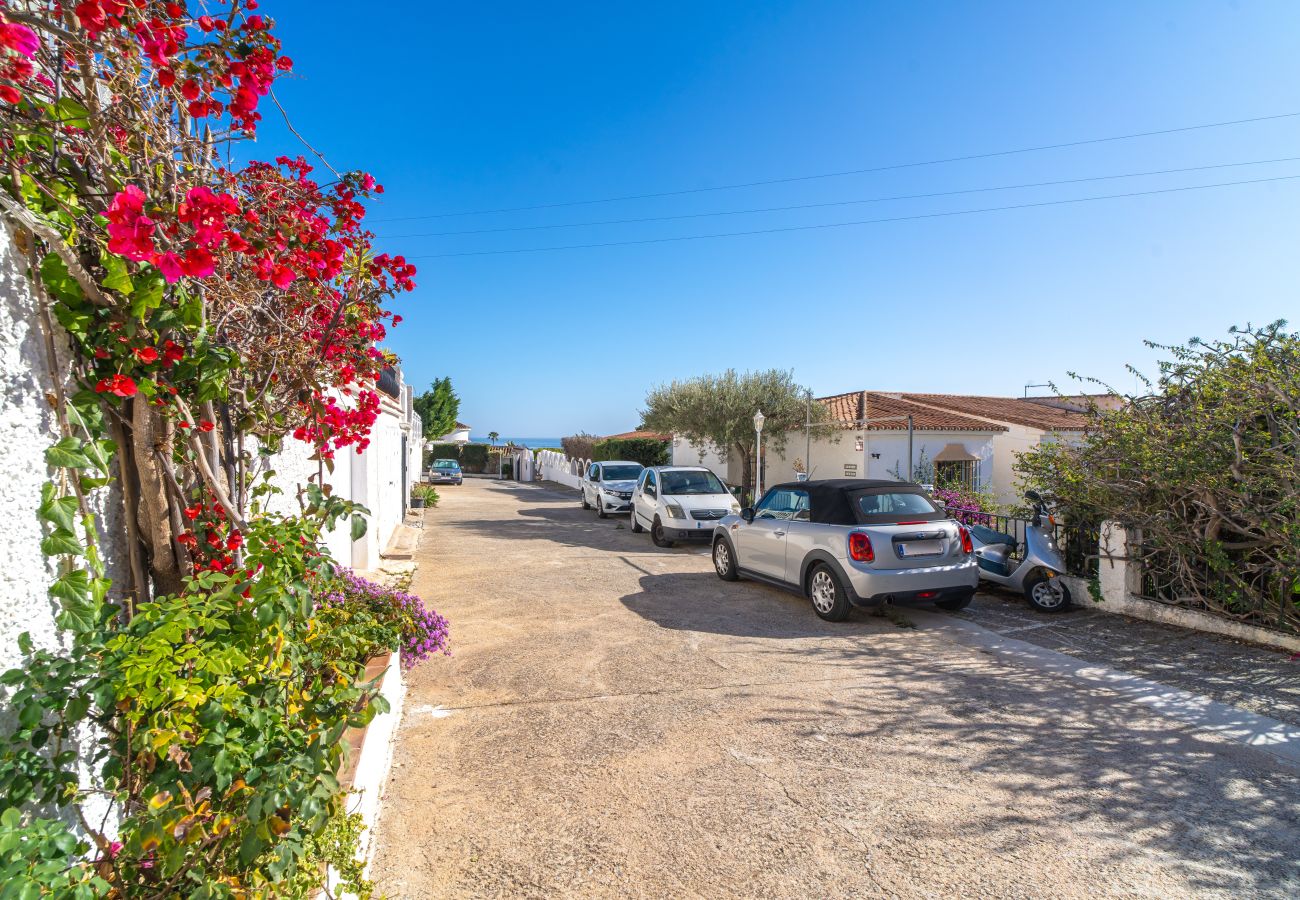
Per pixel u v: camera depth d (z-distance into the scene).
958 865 3.26
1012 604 8.26
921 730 4.74
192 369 2.48
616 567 11.45
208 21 2.48
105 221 2.20
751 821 3.65
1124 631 7.02
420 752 4.49
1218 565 6.65
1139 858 3.29
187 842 1.86
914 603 7.25
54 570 2.09
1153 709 5.04
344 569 5.58
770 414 22.17
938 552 7.34
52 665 1.90
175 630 2.00
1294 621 6.21
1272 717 4.86
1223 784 3.97
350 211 3.36
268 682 2.33
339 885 2.50
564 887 3.14
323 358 3.46
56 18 2.18
